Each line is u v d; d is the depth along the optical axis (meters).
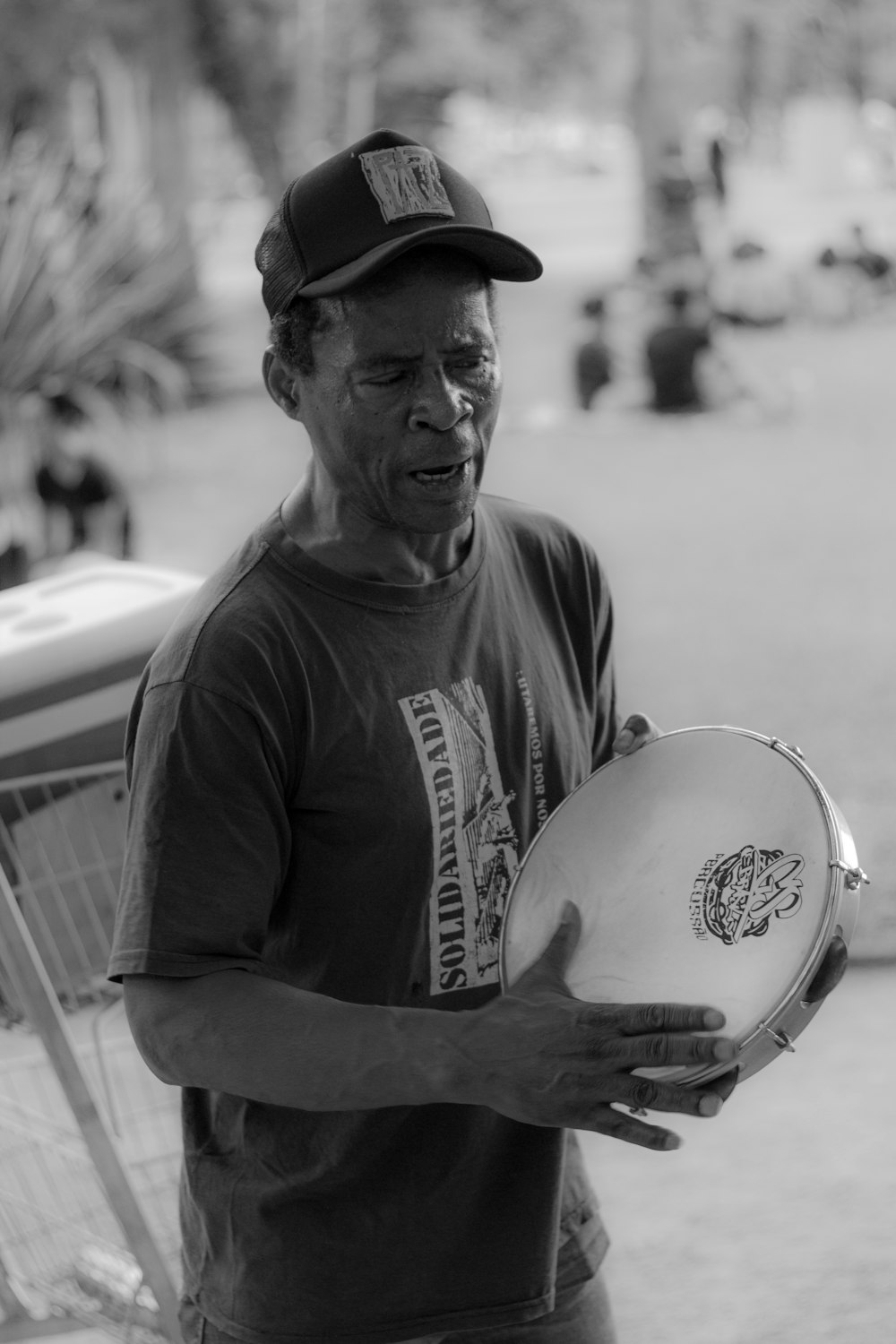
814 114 39.06
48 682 2.34
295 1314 1.73
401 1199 1.72
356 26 26.41
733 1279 3.07
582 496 11.36
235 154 25.73
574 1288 1.89
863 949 4.29
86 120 25.47
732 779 1.74
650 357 14.42
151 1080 2.50
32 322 10.06
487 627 1.78
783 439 13.09
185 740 1.59
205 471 12.82
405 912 1.69
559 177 54.91
